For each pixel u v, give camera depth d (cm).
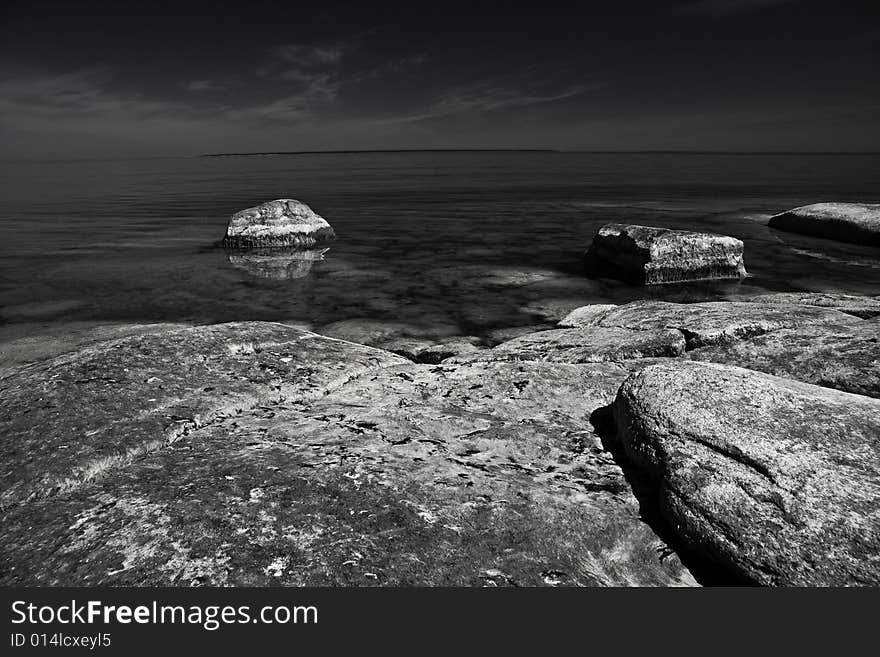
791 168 9369
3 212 2997
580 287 1337
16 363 827
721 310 672
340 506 309
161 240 2034
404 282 1391
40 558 279
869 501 282
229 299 1232
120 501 317
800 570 267
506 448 391
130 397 423
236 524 294
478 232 2203
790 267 1544
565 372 506
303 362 526
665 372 391
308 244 1914
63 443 365
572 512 321
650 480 353
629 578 288
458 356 649
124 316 1098
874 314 730
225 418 430
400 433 404
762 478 303
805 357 484
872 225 1850
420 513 308
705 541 292
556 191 4306
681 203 3180
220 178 7381
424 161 19975
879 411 339
